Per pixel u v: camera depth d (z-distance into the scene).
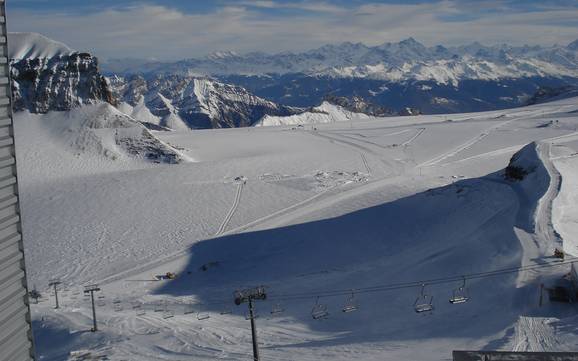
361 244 62.62
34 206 84.00
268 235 67.94
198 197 86.94
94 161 117.94
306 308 42.69
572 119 161.25
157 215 78.00
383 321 36.97
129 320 40.91
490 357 11.51
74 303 48.31
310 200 84.06
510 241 48.75
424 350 27.12
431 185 89.56
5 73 10.10
